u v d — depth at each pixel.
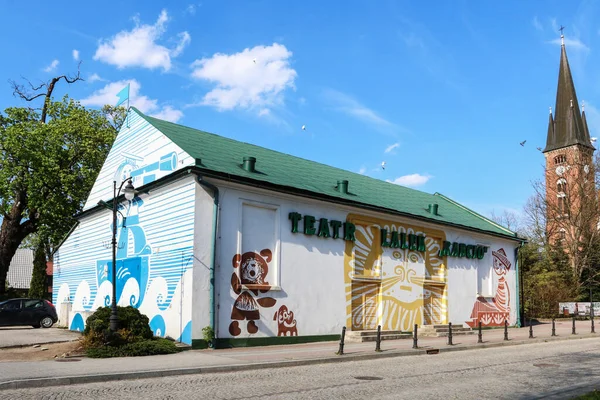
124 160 23.61
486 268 30.91
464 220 30.55
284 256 19.78
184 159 19.00
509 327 31.67
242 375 12.51
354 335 21.11
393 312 24.09
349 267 22.27
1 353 15.49
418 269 25.81
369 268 23.47
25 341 19.17
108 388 10.48
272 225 19.70
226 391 10.18
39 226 38.38
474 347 20.06
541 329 30.52
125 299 21.20
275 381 11.57
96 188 26.38
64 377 11.00
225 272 17.92
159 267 19.11
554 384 11.62
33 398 9.34
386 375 12.72
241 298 18.27
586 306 43.06
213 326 17.28
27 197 37.66
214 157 19.95
